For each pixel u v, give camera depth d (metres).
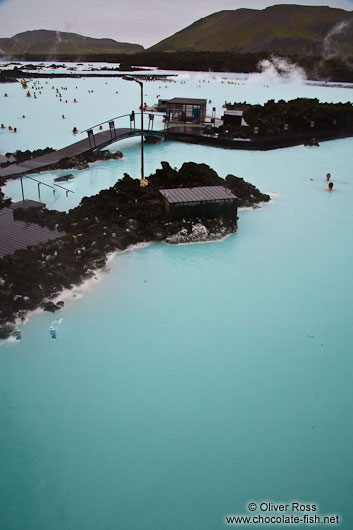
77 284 18.66
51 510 9.80
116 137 44.38
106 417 12.16
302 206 29.53
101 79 121.25
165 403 12.70
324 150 47.53
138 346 15.09
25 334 15.53
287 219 27.11
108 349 14.90
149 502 9.98
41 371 13.81
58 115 63.38
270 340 15.63
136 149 45.72
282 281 19.66
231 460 11.04
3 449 11.17
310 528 9.52
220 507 9.91
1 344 14.97
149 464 10.87
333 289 19.12
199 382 13.55
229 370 14.11
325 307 17.73
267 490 10.34
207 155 43.81
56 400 12.72
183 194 24.98
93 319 16.48
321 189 33.44
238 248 22.77
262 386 13.50
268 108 56.56
